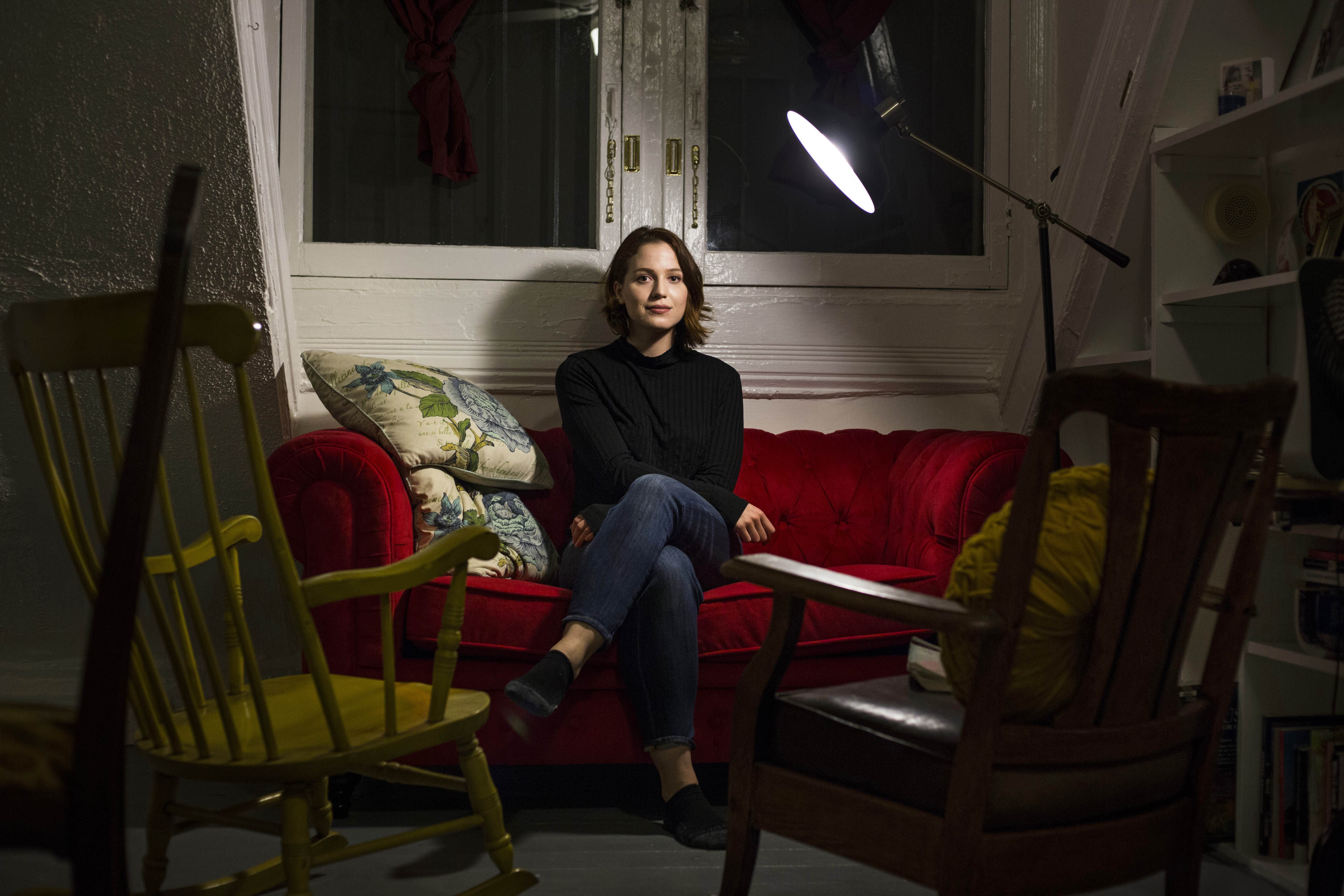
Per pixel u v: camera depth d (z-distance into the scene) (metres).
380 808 1.94
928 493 2.18
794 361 2.78
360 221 2.71
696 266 2.39
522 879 1.41
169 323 0.88
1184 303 2.25
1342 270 1.39
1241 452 1.03
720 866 1.64
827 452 2.55
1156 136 2.34
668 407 2.27
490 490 2.15
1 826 0.81
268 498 1.08
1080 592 0.99
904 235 2.90
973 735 0.98
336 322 2.64
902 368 2.82
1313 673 1.81
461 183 2.75
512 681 1.78
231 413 2.42
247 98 2.02
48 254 2.19
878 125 2.88
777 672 1.24
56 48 1.89
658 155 2.78
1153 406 0.94
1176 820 1.14
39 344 1.07
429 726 1.24
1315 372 1.43
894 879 1.62
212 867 1.59
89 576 1.09
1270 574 1.81
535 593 1.86
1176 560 1.01
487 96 2.76
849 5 2.82
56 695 2.51
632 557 1.81
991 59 2.89
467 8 2.71
